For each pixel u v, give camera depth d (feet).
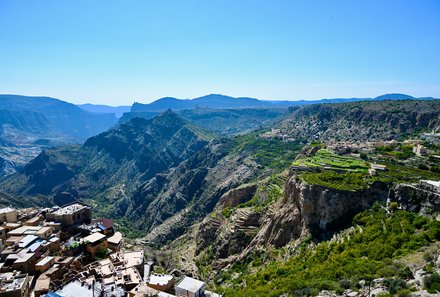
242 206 504.43
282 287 222.69
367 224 272.10
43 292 214.69
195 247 501.15
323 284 194.59
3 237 285.84
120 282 228.02
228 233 419.33
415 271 175.11
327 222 303.68
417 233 229.86
